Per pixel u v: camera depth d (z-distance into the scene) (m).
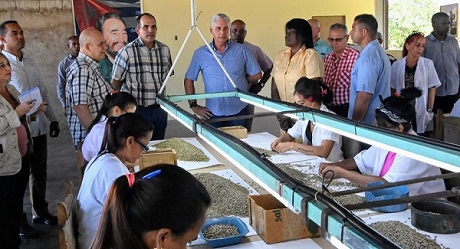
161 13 7.82
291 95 3.82
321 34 8.60
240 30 5.19
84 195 1.98
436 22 4.79
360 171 2.56
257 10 8.28
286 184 1.19
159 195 0.94
